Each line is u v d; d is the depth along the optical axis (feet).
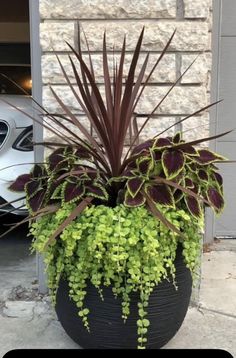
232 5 15.14
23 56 35.88
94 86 8.84
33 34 11.87
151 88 11.66
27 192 9.84
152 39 11.48
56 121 9.98
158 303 9.13
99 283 8.78
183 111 11.68
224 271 14.01
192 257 9.30
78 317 9.35
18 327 11.09
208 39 11.71
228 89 15.57
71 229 8.71
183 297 9.57
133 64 8.73
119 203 9.11
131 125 11.53
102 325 9.14
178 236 9.04
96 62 11.61
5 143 14.78
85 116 11.76
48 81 11.73
